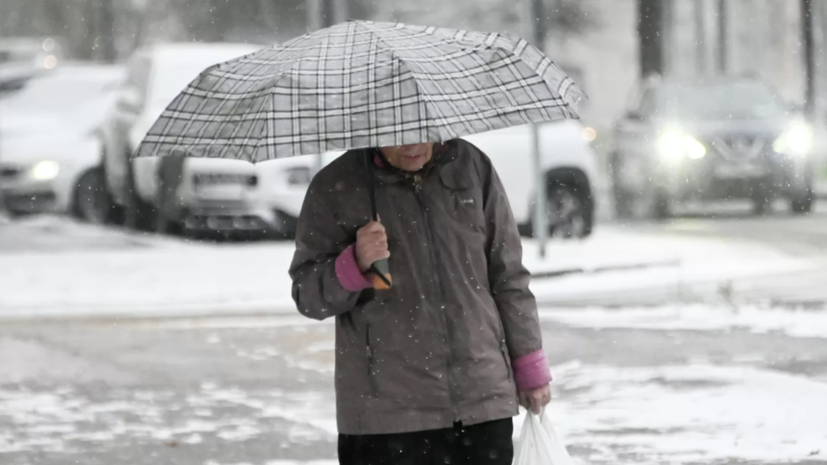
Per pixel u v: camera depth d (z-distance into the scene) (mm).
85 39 138625
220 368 28922
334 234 13836
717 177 62250
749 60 160250
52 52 94750
